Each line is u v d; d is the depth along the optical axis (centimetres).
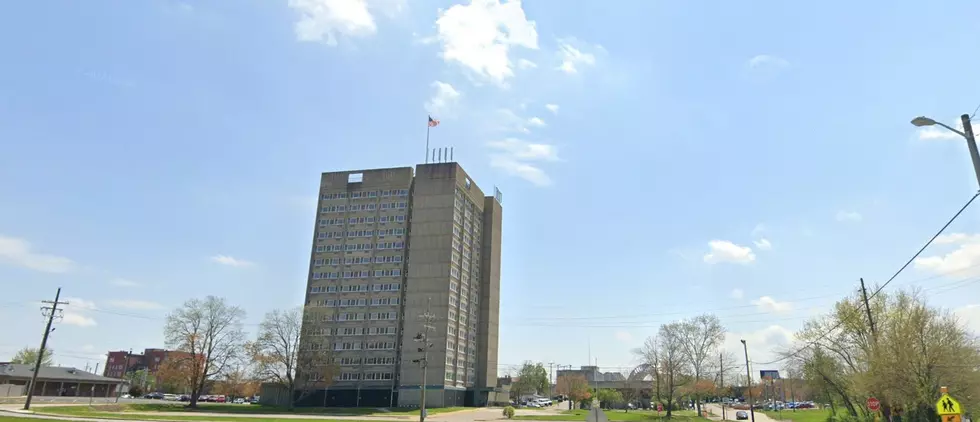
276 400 11019
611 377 19388
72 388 11381
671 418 8506
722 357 10525
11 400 8031
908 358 4150
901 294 4588
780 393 16738
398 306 11481
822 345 5734
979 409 4138
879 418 4909
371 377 11100
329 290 11931
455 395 11381
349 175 12712
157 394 13938
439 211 11906
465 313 12294
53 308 6650
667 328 9525
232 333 9569
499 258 14462
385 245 11988
